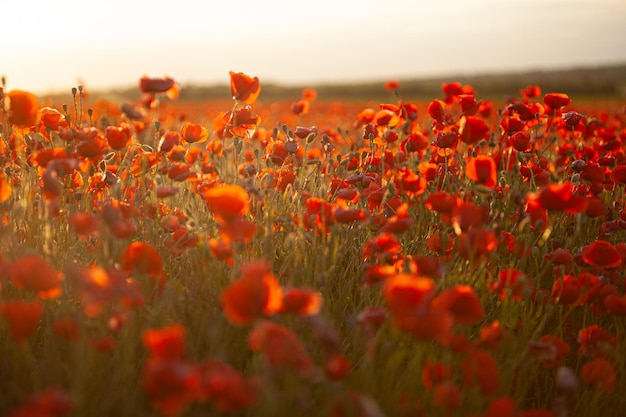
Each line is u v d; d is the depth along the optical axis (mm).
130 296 1439
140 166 2643
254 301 1347
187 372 1220
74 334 1632
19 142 2684
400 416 1618
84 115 4754
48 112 2701
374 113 3623
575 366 2275
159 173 2658
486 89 30984
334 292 2416
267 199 2549
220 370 1299
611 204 3309
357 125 4215
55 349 1786
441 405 1470
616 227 2734
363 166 3104
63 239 2330
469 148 3508
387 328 2014
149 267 1718
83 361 1625
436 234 2295
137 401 1695
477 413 1696
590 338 2033
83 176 2701
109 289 1422
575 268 2568
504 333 1832
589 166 2912
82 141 2357
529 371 2113
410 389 1778
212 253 2023
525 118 3391
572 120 3408
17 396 1656
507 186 2812
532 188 2959
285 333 1348
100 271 1460
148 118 4383
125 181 2559
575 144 4062
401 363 1977
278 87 33688
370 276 1901
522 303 2229
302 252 2324
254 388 1330
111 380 1713
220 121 2871
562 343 1948
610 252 2088
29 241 2205
